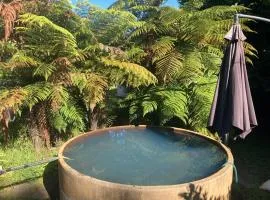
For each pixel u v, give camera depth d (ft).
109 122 18.15
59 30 14.58
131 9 19.51
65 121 16.62
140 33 17.20
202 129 16.67
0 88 16.05
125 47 17.80
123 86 18.07
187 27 16.56
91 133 15.84
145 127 16.57
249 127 11.46
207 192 11.03
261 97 20.49
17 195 14.05
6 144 16.74
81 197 11.47
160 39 16.76
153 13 18.17
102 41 17.72
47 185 14.67
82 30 16.57
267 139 19.81
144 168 12.67
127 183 11.50
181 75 16.07
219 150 14.11
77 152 14.15
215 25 15.99
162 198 10.46
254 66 19.51
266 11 18.60
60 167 12.55
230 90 11.37
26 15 14.80
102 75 16.29
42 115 16.34
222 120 11.64
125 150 14.37
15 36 16.52
